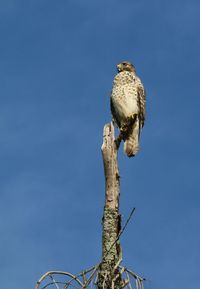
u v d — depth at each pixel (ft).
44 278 29.27
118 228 34.45
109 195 35.55
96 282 30.81
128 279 30.32
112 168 36.32
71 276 29.78
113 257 32.40
